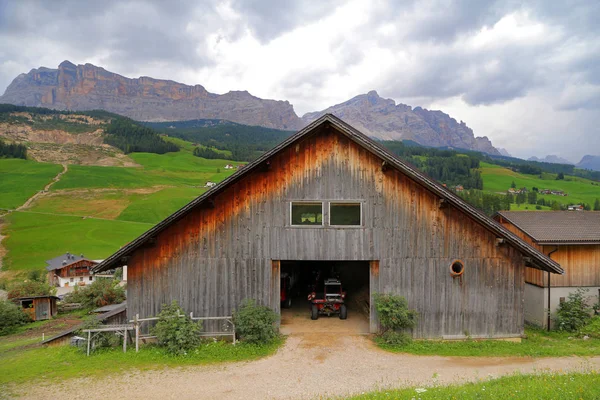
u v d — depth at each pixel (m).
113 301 42.56
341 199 15.12
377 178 15.16
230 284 15.21
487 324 15.14
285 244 15.14
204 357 13.64
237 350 14.06
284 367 12.67
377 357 13.43
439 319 15.08
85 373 12.58
